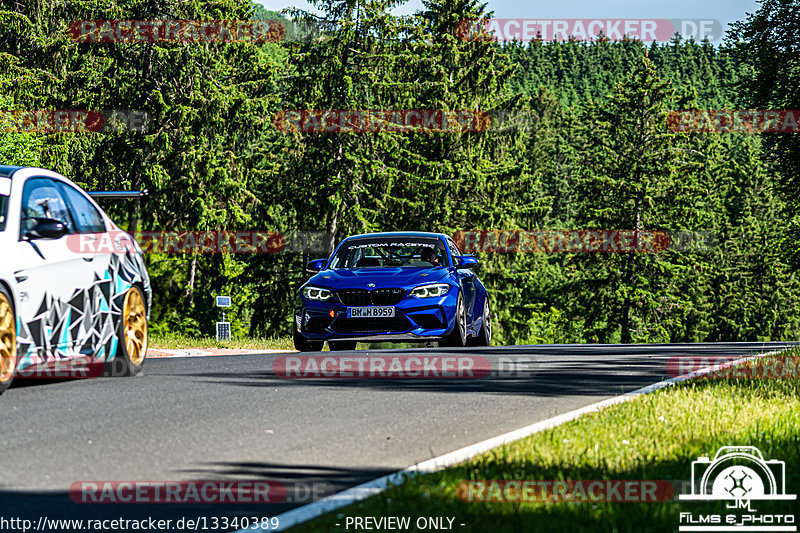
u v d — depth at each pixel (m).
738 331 152.50
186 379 18.91
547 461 11.73
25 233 16.16
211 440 12.86
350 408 15.86
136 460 11.56
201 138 87.06
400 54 89.75
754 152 173.25
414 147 96.38
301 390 17.77
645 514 9.44
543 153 179.50
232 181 87.31
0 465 10.96
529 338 132.12
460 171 94.81
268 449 12.46
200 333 78.75
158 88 89.00
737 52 76.00
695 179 126.12
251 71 93.38
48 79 85.88
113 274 18.52
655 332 120.25
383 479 10.67
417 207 92.19
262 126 90.62
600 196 123.06
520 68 102.88
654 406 16.39
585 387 19.58
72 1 88.69
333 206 86.25
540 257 141.00
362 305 27.84
